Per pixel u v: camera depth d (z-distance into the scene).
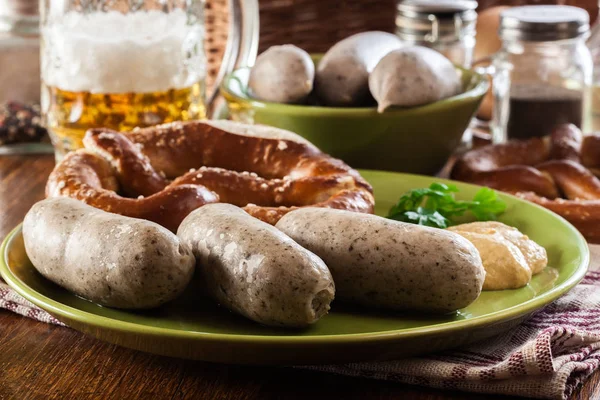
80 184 0.73
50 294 0.67
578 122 0.93
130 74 0.83
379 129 0.83
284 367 0.64
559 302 0.68
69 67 0.84
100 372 0.64
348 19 1.11
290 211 0.69
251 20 0.97
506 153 0.88
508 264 0.68
